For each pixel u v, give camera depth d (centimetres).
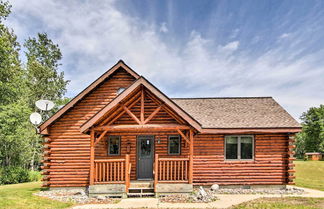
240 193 959
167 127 873
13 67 2289
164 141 1080
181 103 1340
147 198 846
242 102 1340
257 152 1055
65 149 1061
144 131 1084
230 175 1041
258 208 710
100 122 899
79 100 1070
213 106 1288
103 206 745
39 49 3120
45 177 1036
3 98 2098
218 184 1032
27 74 2756
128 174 895
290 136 1052
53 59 3222
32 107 2836
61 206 740
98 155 1054
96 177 877
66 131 1073
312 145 4862
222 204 761
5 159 2077
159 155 1067
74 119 1083
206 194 860
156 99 928
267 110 1209
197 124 860
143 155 1085
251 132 1034
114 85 1122
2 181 1521
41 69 2873
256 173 1045
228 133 1047
